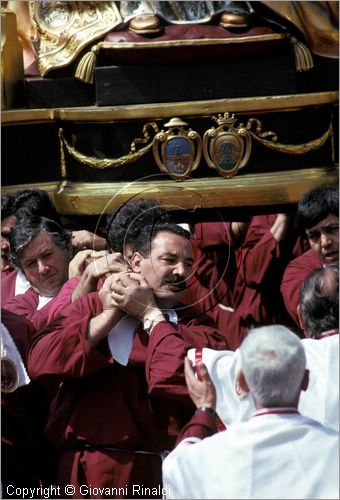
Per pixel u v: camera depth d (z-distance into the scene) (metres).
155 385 9.27
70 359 9.34
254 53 13.92
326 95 14.05
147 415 9.62
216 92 13.92
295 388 8.13
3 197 12.70
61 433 9.70
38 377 9.52
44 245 11.24
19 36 14.91
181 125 13.70
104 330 9.33
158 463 9.66
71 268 10.63
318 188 12.34
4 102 14.46
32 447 10.28
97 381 9.62
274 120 13.97
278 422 8.09
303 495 7.93
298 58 14.05
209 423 8.60
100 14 14.22
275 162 14.04
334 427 9.22
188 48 13.77
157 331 9.35
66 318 9.65
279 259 14.08
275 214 14.07
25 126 14.29
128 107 13.78
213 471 8.06
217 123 13.75
